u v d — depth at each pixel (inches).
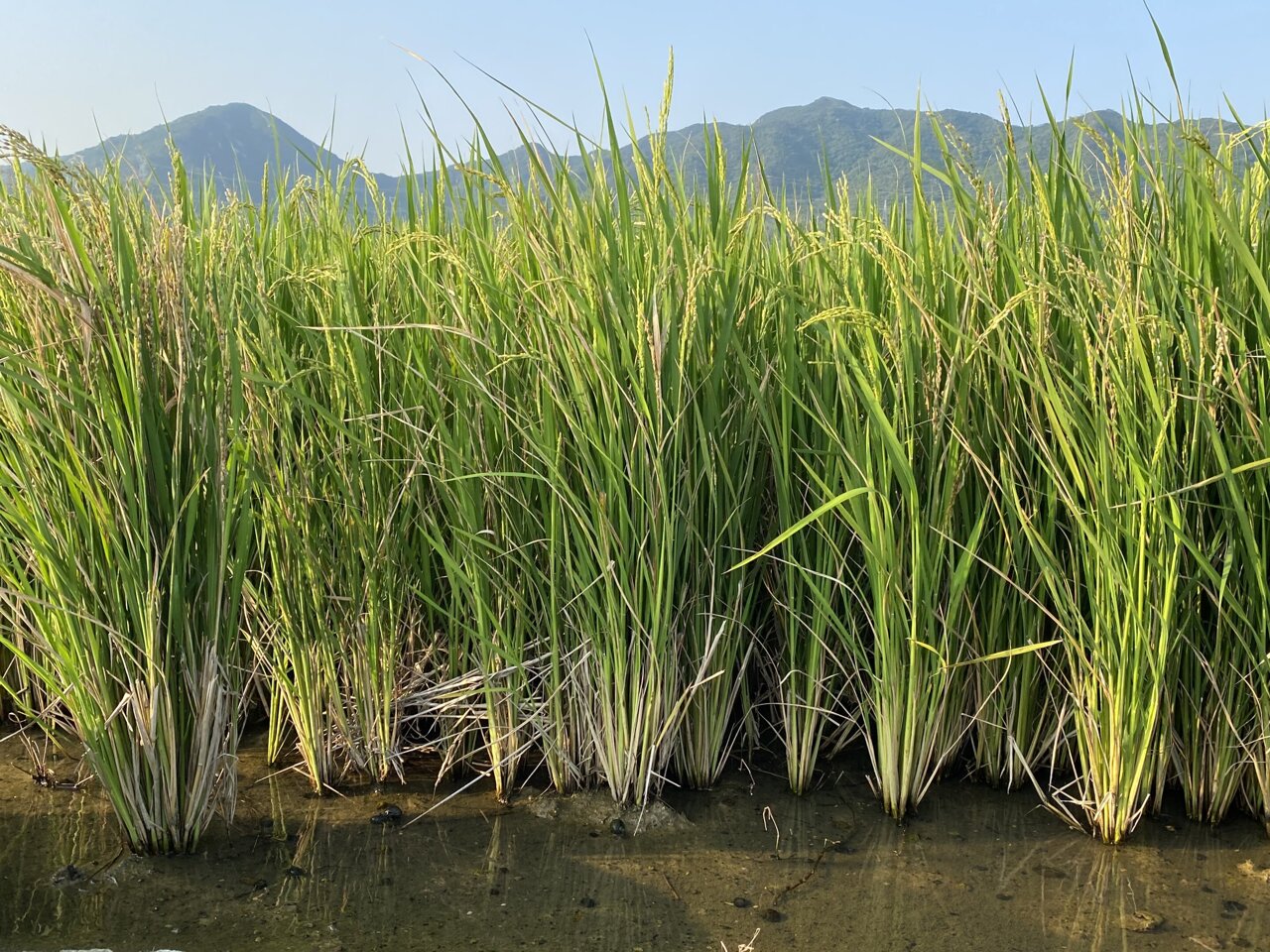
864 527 102.7
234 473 95.6
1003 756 117.3
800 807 111.7
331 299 117.4
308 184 140.7
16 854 96.7
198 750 96.2
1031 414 104.4
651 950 83.5
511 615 113.9
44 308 86.4
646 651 108.6
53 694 117.7
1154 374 98.0
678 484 107.3
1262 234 100.8
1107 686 100.2
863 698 120.6
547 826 106.3
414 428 107.3
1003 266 110.3
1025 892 93.4
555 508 103.9
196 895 90.5
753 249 122.1
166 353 90.0
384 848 100.7
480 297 107.7
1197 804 106.7
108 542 88.3
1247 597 100.0
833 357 106.6
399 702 117.3
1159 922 88.0
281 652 115.6
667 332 104.4
